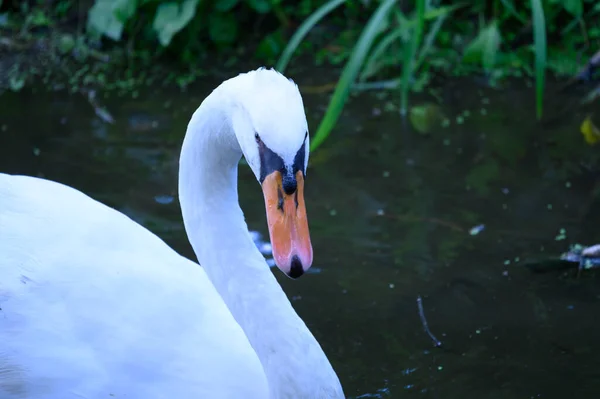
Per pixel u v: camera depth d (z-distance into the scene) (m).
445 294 5.98
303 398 4.19
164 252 4.72
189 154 4.16
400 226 6.66
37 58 9.34
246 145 3.68
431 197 7.02
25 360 4.29
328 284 6.09
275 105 3.51
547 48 9.40
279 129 3.48
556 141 7.84
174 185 7.10
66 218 4.53
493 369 5.31
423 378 5.24
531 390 5.12
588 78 8.77
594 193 7.07
